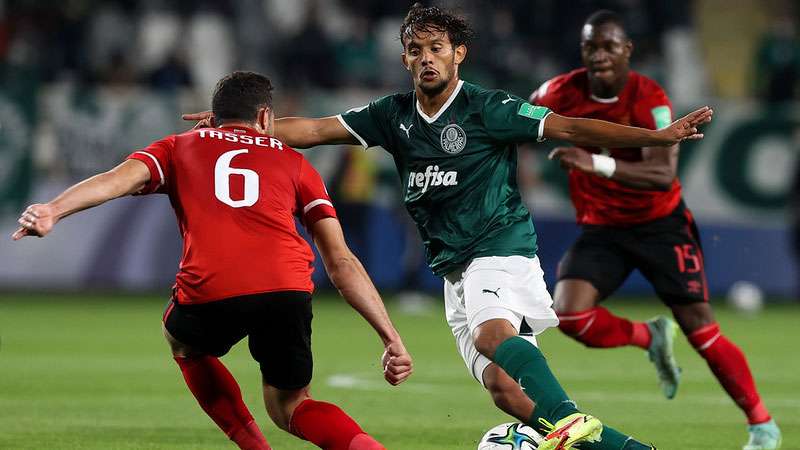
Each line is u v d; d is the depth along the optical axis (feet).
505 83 227.61
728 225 211.00
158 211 206.49
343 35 241.35
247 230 59.41
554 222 206.80
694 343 86.69
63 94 204.74
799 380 119.24
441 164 67.00
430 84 66.23
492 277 64.85
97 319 174.81
